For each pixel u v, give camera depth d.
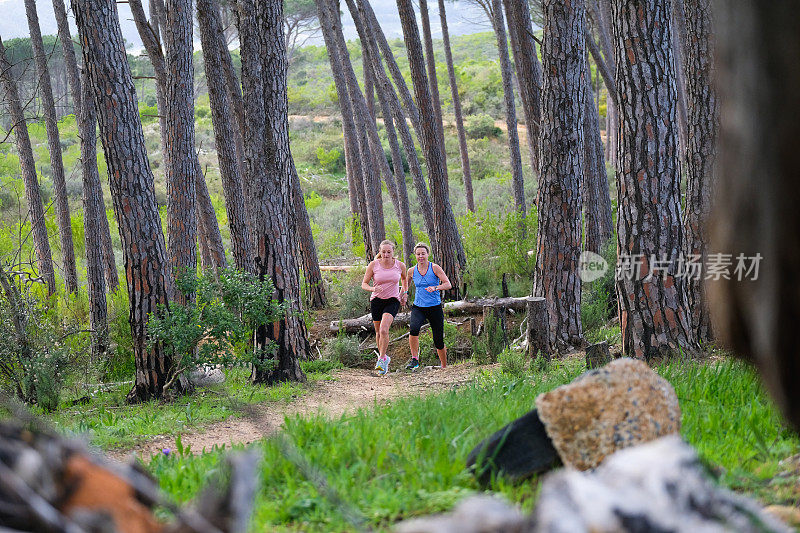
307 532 3.14
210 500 1.57
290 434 4.91
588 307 12.90
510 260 17.17
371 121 21.34
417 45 17.66
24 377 10.60
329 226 36.28
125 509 1.51
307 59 94.94
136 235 10.58
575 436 3.46
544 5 10.97
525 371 9.79
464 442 4.31
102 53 10.19
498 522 1.36
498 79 69.25
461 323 15.17
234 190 16.30
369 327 15.95
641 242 8.23
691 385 5.93
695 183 9.27
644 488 1.26
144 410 9.74
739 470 3.54
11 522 1.28
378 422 5.38
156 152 49.59
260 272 11.72
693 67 9.27
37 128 47.12
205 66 15.84
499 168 48.66
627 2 8.08
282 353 11.75
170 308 10.69
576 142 11.11
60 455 1.52
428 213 17.98
